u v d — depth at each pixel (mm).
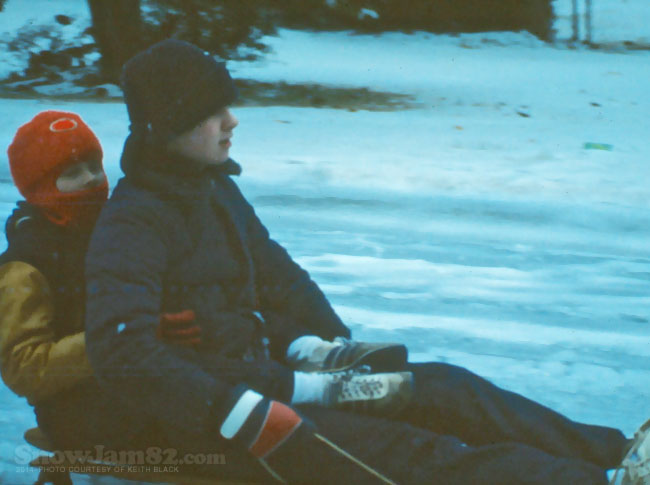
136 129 3533
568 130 16234
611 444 3746
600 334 6688
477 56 31766
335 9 35625
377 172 11328
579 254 8898
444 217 10062
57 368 3586
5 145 12641
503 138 15016
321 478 3453
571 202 10219
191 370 3311
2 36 27250
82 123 3746
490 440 3707
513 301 7492
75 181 3701
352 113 17859
